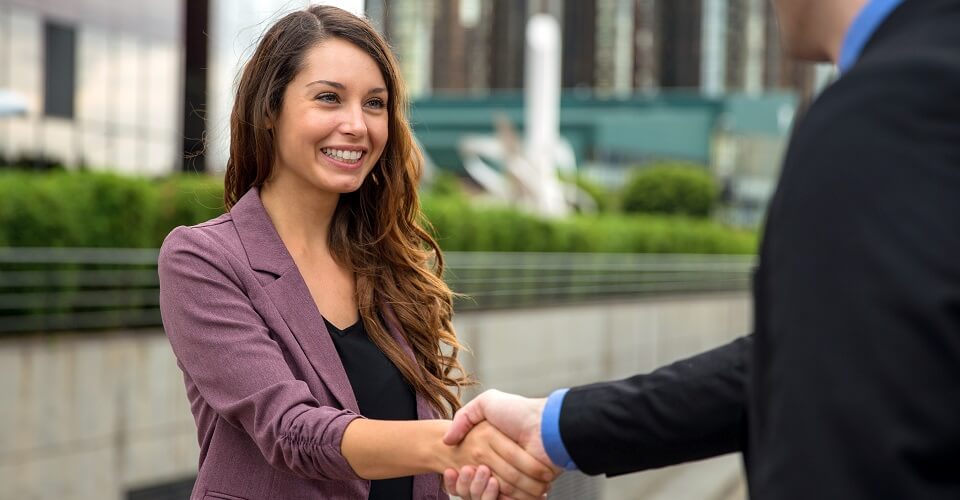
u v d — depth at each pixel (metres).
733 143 73.06
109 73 20.69
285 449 1.95
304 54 2.20
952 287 0.89
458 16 96.06
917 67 0.95
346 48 2.22
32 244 8.60
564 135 71.12
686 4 100.31
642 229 27.31
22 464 7.39
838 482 0.91
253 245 2.19
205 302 2.07
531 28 39.47
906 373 0.89
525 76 96.00
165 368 8.71
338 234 2.35
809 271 0.95
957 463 0.89
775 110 73.81
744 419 1.73
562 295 18.11
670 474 14.55
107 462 8.14
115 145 20.86
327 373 2.13
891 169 0.93
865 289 0.91
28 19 18.69
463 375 2.48
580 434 1.85
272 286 2.16
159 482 8.66
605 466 1.86
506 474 2.00
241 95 2.28
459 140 70.38
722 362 1.81
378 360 2.26
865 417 0.90
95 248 9.11
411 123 2.42
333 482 2.09
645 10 99.19
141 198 9.50
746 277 28.31
